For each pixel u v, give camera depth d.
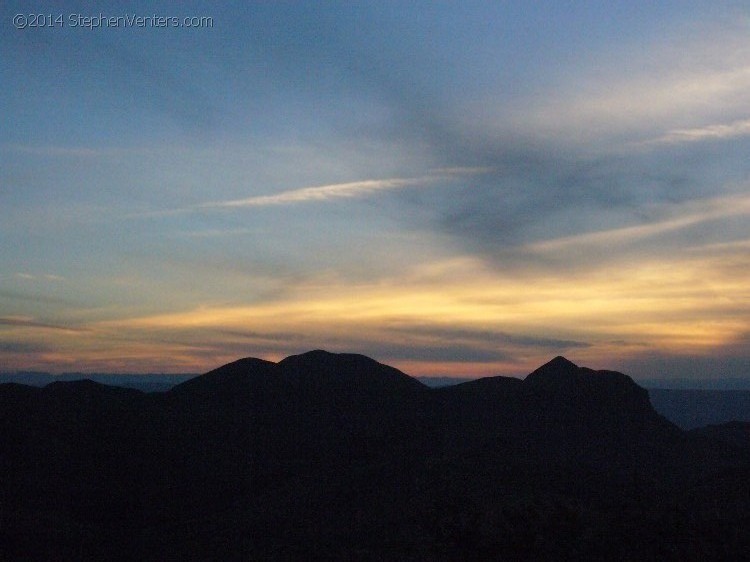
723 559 15.14
